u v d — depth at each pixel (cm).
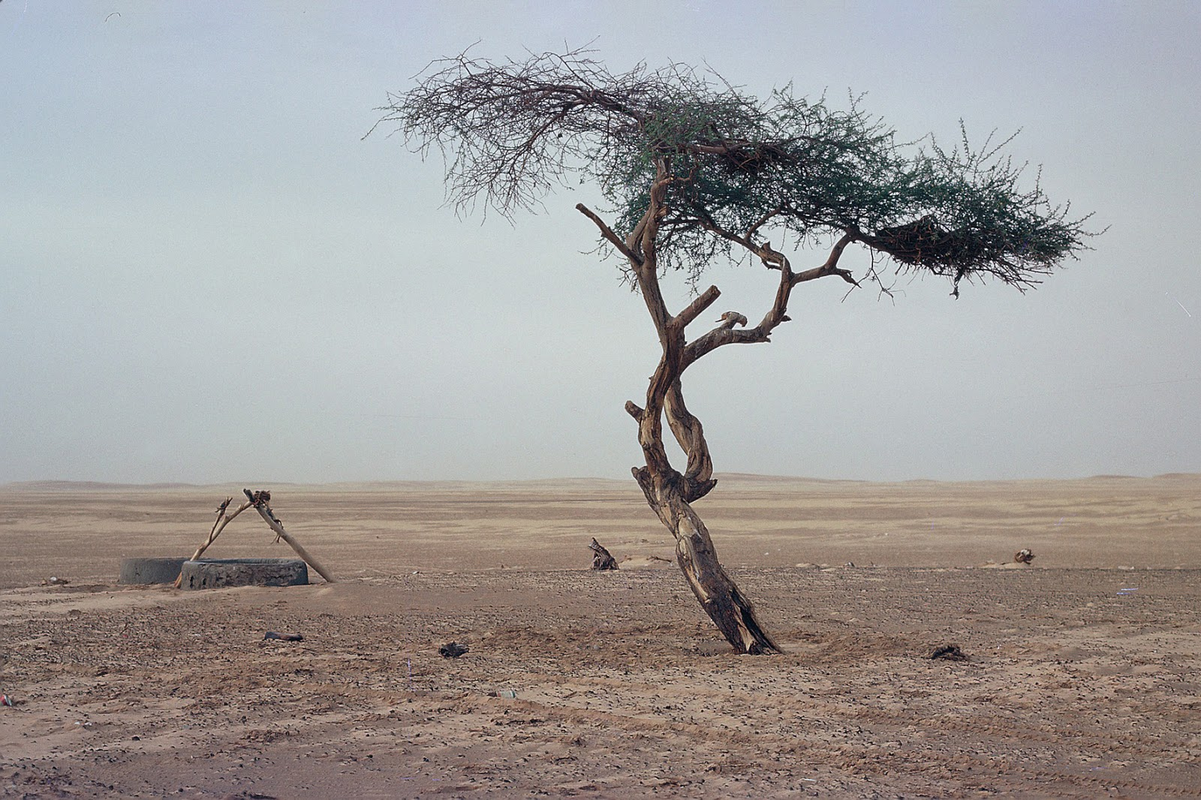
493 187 1289
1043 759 709
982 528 4697
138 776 691
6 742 786
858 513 6419
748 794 640
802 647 1227
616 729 812
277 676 1038
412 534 4400
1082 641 1232
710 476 1235
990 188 1323
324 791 655
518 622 1477
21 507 7400
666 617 1526
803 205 1327
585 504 8456
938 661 1090
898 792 640
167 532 4512
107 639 1333
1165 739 756
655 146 1195
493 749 755
